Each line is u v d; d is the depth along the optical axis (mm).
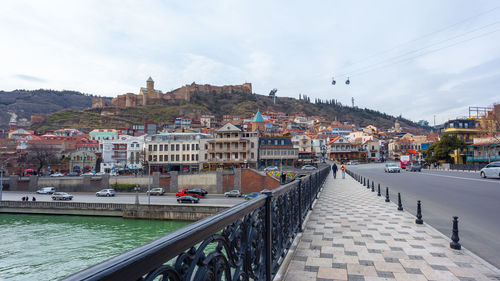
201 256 1812
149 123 84750
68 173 67125
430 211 10141
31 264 19484
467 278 4266
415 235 6750
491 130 48438
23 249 22641
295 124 140375
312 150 93188
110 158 74250
